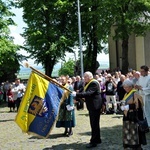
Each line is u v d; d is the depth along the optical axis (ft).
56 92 29.04
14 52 96.37
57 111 28.78
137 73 41.50
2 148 31.24
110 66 119.34
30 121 28.32
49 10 109.09
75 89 54.29
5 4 96.22
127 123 24.63
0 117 56.24
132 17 86.74
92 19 101.81
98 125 30.01
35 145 31.86
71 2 109.60
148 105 34.24
